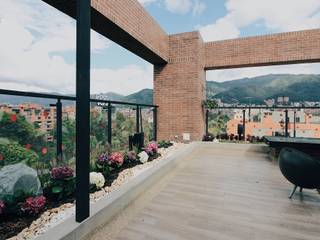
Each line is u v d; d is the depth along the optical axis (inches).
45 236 53.9
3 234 56.2
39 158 93.2
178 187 112.3
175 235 67.9
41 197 68.4
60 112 101.9
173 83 252.8
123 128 166.7
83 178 64.0
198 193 103.8
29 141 91.3
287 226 73.4
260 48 241.1
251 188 111.0
